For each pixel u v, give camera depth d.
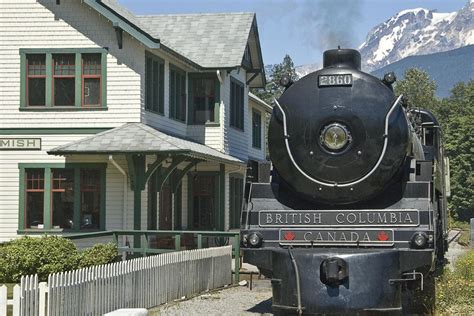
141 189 20.09
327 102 10.41
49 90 21.47
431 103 99.31
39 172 21.53
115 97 21.25
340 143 10.29
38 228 21.38
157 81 22.58
